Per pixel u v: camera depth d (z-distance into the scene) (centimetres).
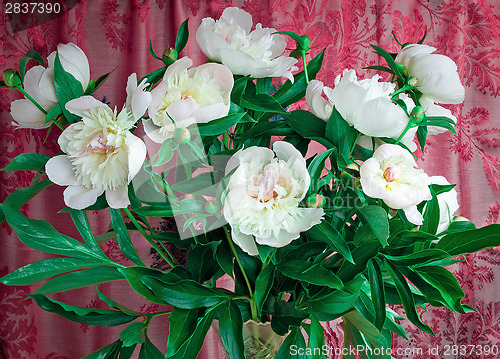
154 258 157
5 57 178
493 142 191
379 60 185
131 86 81
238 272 91
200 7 176
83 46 176
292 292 92
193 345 83
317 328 85
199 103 81
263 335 90
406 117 84
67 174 81
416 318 84
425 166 188
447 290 84
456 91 87
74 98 84
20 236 85
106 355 90
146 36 176
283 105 98
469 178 192
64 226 179
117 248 177
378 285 84
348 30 183
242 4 178
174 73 82
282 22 180
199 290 85
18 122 87
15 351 184
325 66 182
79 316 87
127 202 79
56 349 184
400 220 88
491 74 190
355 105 81
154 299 83
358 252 85
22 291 182
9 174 179
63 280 87
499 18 190
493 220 193
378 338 87
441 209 88
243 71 87
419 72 88
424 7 184
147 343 89
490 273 192
